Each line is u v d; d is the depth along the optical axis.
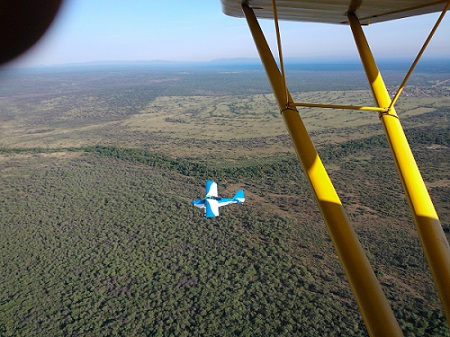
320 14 9.47
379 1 8.14
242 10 9.35
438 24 7.04
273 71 8.29
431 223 6.75
